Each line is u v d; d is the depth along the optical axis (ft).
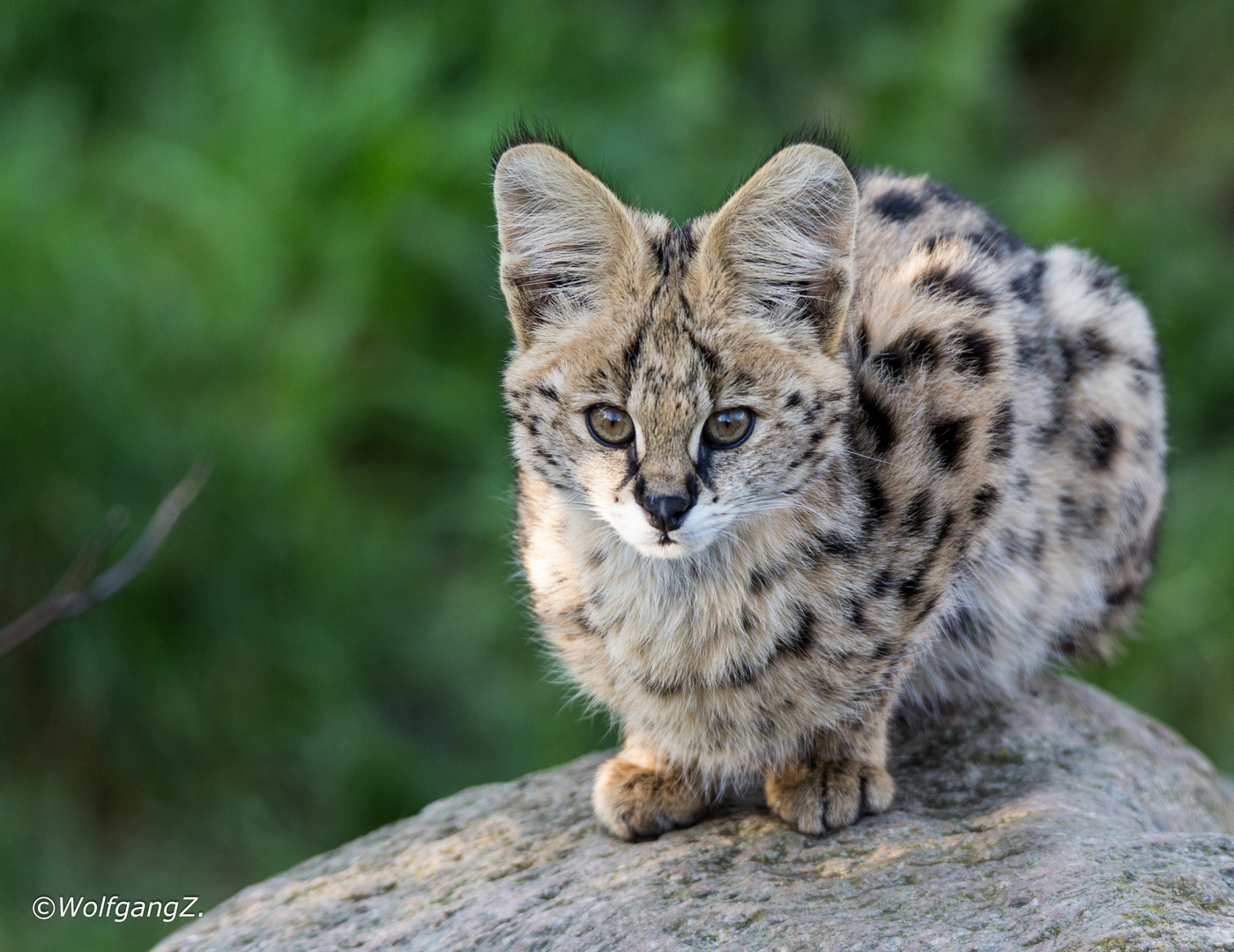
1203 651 42.16
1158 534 26.45
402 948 18.75
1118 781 20.67
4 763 36.24
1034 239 49.44
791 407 19.15
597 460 19.31
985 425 20.92
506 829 21.72
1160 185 56.70
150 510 37.19
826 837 19.20
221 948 20.17
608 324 19.35
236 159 45.98
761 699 19.77
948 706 23.17
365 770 37.70
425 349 45.75
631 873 19.15
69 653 35.99
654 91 48.91
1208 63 59.98
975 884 16.81
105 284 40.60
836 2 56.18
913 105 52.95
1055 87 61.41
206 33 49.96
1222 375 49.32
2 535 36.42
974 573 21.90
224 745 37.40
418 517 43.93
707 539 18.80
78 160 46.85
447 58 51.16
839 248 19.26
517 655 40.68
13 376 37.09
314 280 45.03
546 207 19.83
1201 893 15.51
